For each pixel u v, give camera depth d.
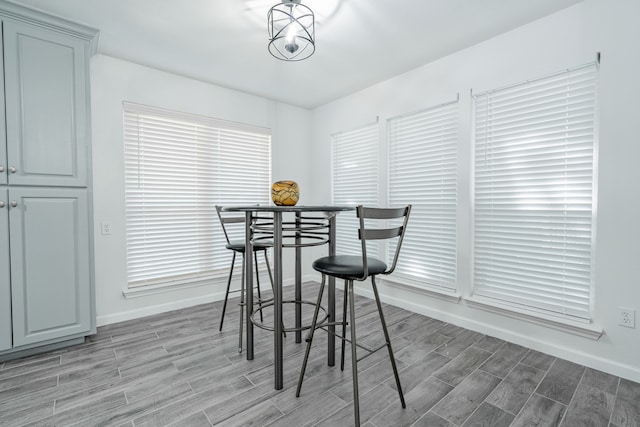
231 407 1.57
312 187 4.20
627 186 1.80
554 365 1.98
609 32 1.85
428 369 1.93
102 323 2.64
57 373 1.87
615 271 1.85
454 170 2.66
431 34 2.32
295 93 3.57
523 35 2.21
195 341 2.33
